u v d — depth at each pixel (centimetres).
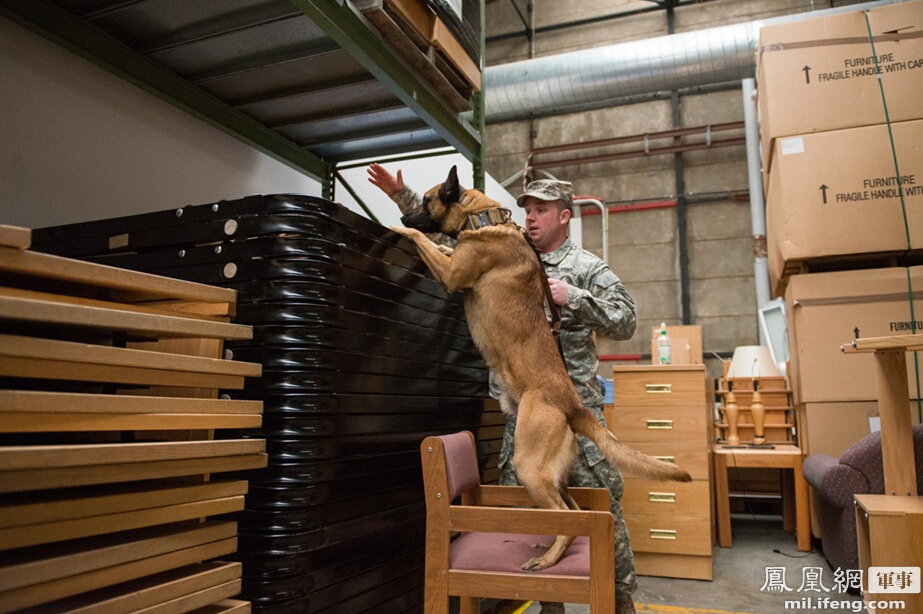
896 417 255
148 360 108
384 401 185
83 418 97
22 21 202
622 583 232
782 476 495
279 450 150
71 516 95
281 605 144
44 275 101
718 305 929
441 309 225
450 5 248
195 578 113
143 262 176
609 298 254
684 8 998
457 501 219
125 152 245
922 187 360
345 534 165
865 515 238
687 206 967
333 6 192
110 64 225
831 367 380
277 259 157
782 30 397
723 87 973
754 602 313
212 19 212
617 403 385
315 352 156
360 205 352
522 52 1075
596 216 1002
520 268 221
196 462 117
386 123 290
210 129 285
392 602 186
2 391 86
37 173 213
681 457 369
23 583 86
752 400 495
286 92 261
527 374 210
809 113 384
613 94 859
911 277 367
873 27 379
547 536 192
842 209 372
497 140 1077
